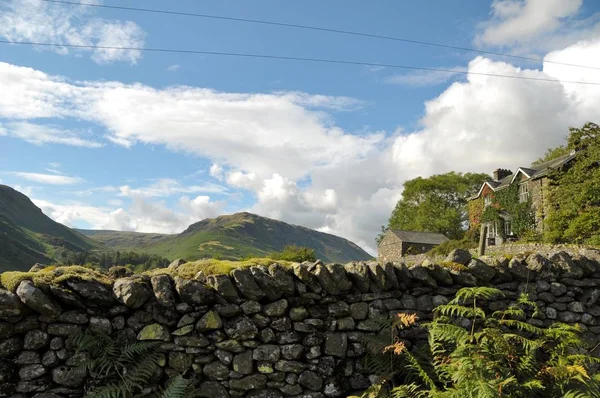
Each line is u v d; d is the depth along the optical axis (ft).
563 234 77.82
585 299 17.04
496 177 146.30
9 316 12.06
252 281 14.07
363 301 15.35
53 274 12.99
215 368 13.56
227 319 13.93
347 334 14.92
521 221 109.60
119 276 14.33
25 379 12.14
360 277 15.17
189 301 13.60
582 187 79.82
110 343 12.76
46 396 12.23
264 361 13.96
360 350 14.88
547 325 16.48
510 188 117.60
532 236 89.45
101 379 12.67
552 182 94.84
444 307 14.40
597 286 17.33
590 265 17.40
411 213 212.84
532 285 16.87
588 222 70.28
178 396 12.17
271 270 14.40
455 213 199.00
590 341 16.58
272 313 14.23
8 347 12.09
